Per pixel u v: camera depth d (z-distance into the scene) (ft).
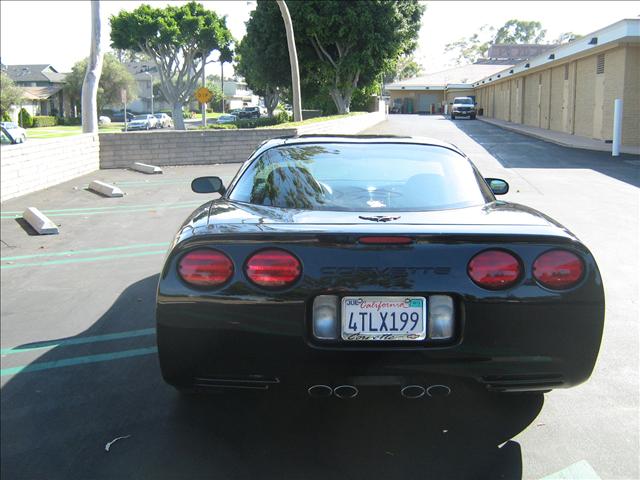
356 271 8.87
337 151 12.98
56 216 30.53
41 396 12.09
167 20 158.30
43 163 39.99
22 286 19.40
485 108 176.35
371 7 94.07
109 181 43.55
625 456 9.75
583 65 80.69
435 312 8.97
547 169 47.88
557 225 10.07
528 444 10.14
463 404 11.53
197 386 9.52
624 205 31.81
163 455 9.99
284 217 10.16
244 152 56.85
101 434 10.68
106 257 22.86
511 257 9.02
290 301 8.88
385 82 271.69
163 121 202.90
